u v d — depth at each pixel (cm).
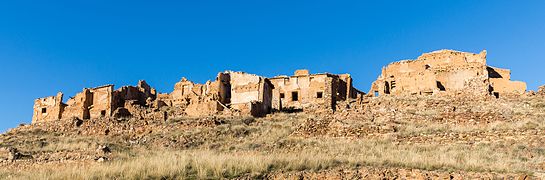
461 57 7575
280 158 3369
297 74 7769
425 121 5059
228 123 5681
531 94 6141
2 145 5419
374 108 5803
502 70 7650
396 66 7750
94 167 3419
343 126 4753
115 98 7400
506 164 3231
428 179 2981
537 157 3562
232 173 3103
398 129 4722
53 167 4131
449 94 6397
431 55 7700
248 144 4656
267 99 7006
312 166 3225
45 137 5975
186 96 7762
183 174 3089
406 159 3381
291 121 5634
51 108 7575
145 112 7044
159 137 5291
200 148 4738
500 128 4394
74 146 5056
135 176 3055
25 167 4231
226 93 7494
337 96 6706
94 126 6028
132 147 4991
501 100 5878
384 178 3028
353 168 3156
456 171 3041
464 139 4259
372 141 4462
